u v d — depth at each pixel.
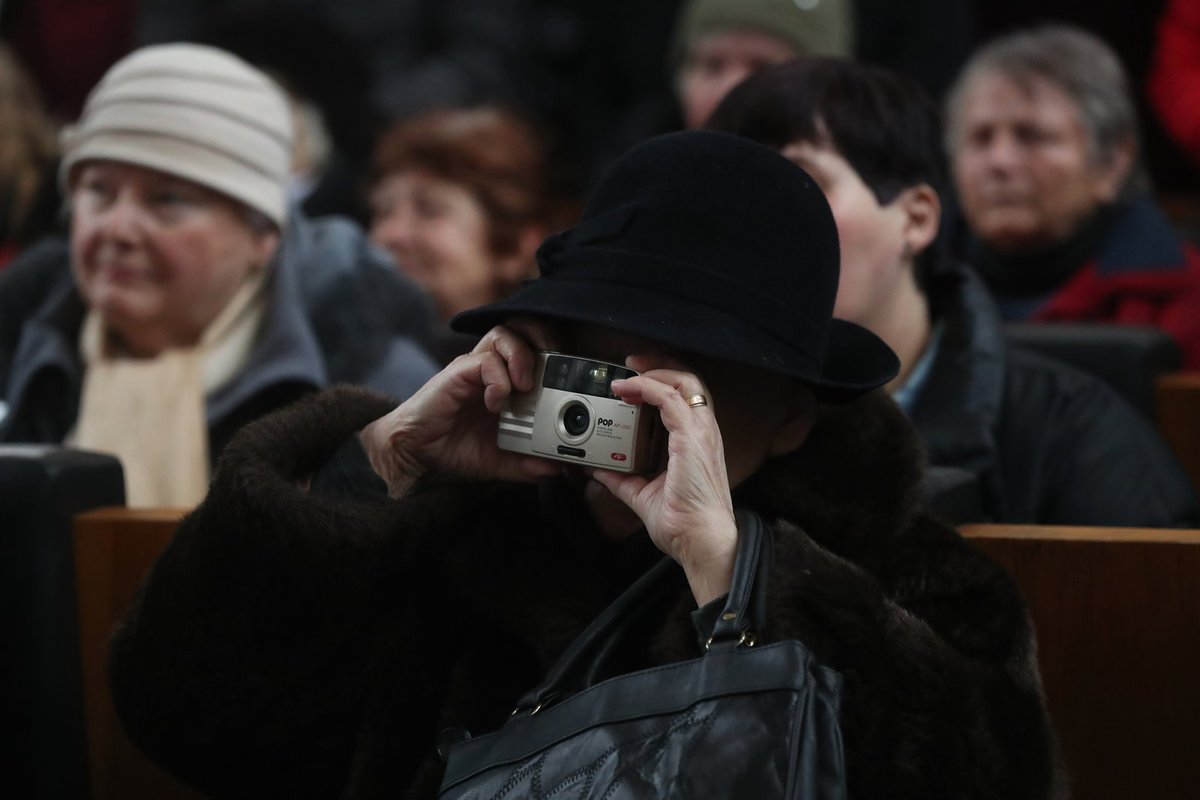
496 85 18.25
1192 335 11.68
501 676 6.06
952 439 8.31
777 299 5.56
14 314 10.47
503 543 6.03
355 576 5.98
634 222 5.61
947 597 5.87
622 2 18.78
